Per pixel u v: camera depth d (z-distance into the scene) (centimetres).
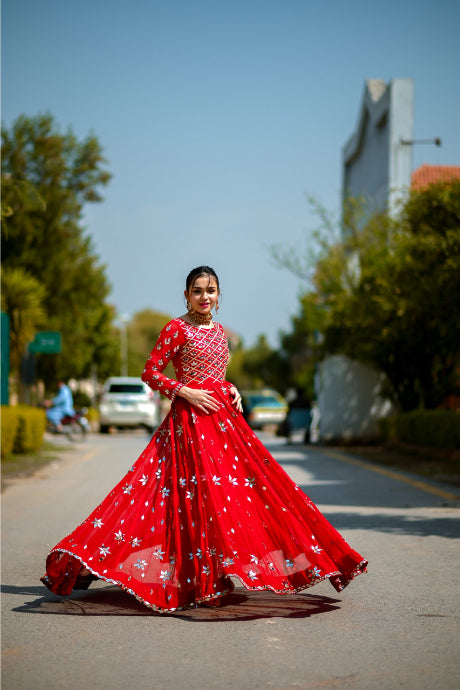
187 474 517
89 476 1471
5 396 1977
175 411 532
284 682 390
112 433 3491
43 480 1412
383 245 2083
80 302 3462
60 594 536
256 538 504
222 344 550
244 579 492
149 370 541
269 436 3428
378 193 3075
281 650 440
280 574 502
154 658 428
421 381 2141
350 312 1967
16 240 3231
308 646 446
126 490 517
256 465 518
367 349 2119
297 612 518
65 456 1961
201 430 523
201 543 505
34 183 3228
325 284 2214
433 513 948
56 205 3234
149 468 523
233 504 509
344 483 1287
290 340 7750
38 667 416
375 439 2350
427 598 554
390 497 1104
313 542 506
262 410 4031
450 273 1495
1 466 1616
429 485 1246
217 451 521
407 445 1989
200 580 502
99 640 460
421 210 1600
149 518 512
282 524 507
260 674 402
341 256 2236
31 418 1952
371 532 816
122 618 506
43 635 471
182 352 545
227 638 462
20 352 2225
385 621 496
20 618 508
